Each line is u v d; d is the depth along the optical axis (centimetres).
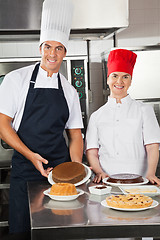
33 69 194
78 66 286
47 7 184
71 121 206
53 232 107
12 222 184
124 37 339
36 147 190
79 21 259
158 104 274
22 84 189
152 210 124
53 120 191
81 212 122
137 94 273
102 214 119
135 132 203
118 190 154
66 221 112
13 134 182
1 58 274
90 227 108
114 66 205
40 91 190
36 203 134
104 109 212
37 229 107
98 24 261
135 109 208
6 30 254
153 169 192
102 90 335
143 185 161
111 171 200
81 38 307
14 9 250
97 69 333
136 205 121
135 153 201
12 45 317
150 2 339
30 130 189
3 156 279
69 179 161
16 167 191
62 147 198
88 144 206
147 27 340
